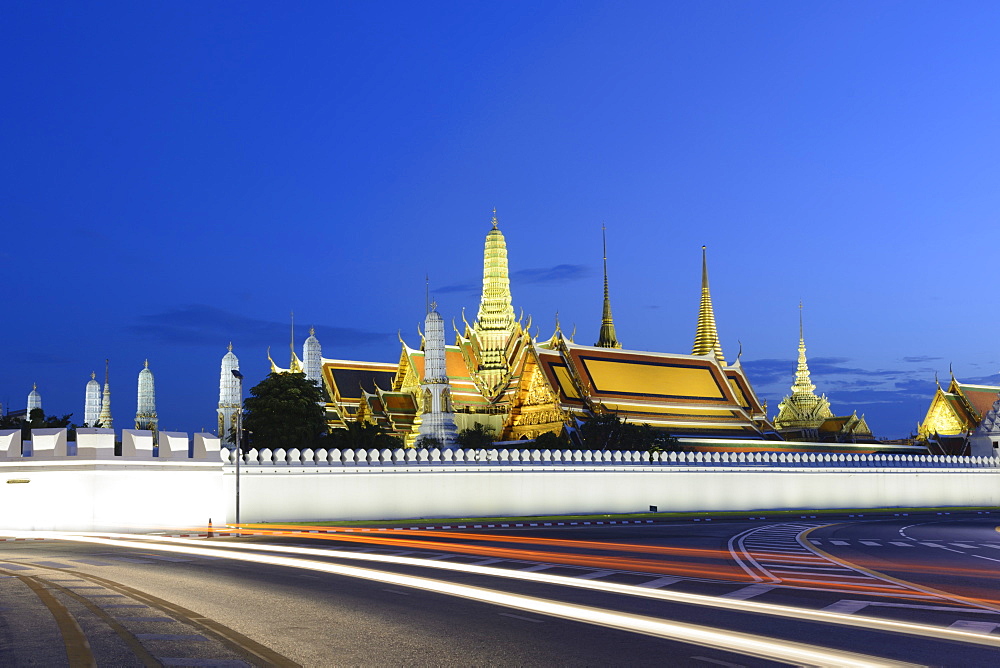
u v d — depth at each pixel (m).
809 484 70.62
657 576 24.62
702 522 54.97
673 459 65.31
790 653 14.12
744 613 18.03
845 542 37.97
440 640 15.12
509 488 58.12
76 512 42.31
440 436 94.12
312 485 52.09
